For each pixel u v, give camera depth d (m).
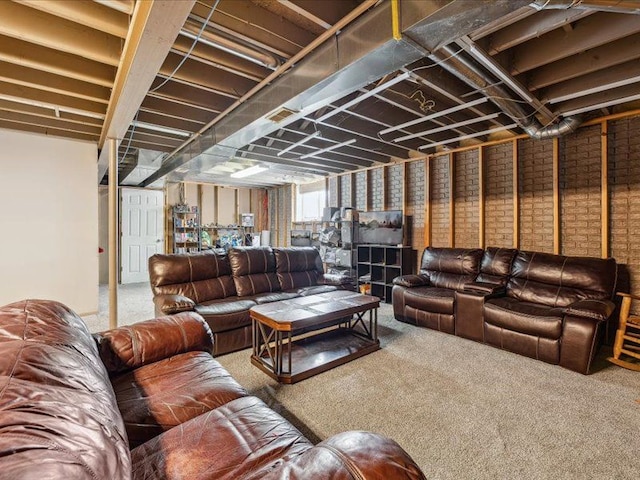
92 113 3.29
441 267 4.41
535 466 1.68
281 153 5.12
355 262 5.83
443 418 2.09
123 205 7.25
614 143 3.44
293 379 2.54
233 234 8.82
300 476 0.80
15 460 0.54
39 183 3.96
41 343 1.07
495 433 1.95
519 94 2.81
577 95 2.90
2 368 0.83
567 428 1.99
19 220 3.85
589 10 1.80
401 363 2.92
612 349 3.27
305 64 2.36
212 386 1.60
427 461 1.72
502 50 2.30
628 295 2.89
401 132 4.38
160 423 1.33
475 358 3.03
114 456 0.71
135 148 4.70
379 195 5.92
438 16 1.63
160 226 7.70
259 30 2.13
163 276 3.46
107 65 2.64
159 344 1.88
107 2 1.67
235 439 1.19
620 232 3.40
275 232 9.05
